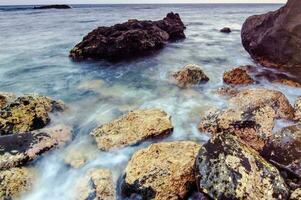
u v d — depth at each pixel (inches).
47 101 345.4
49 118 324.5
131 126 293.3
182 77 462.0
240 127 283.7
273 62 492.7
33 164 253.8
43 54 754.2
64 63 650.2
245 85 434.9
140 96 422.9
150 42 746.8
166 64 622.8
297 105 324.8
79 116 356.8
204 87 442.9
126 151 270.5
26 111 310.0
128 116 310.3
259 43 506.9
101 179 225.8
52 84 497.0
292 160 223.6
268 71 490.6
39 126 309.0
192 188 215.3
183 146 246.5
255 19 563.8
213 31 1247.5
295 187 207.3
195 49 799.7
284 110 308.2
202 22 1740.9
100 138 285.6
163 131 289.7
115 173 245.0
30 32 1234.0
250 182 187.8
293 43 432.5
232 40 971.3
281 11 469.7
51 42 956.0
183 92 428.1
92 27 1440.7
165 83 476.7
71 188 230.2
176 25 1030.4
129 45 690.2
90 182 225.6
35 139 271.1
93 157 264.4
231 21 1831.9
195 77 454.6
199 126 310.7
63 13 2992.1
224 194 185.2
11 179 227.5
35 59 696.4
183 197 208.5
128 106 385.1
